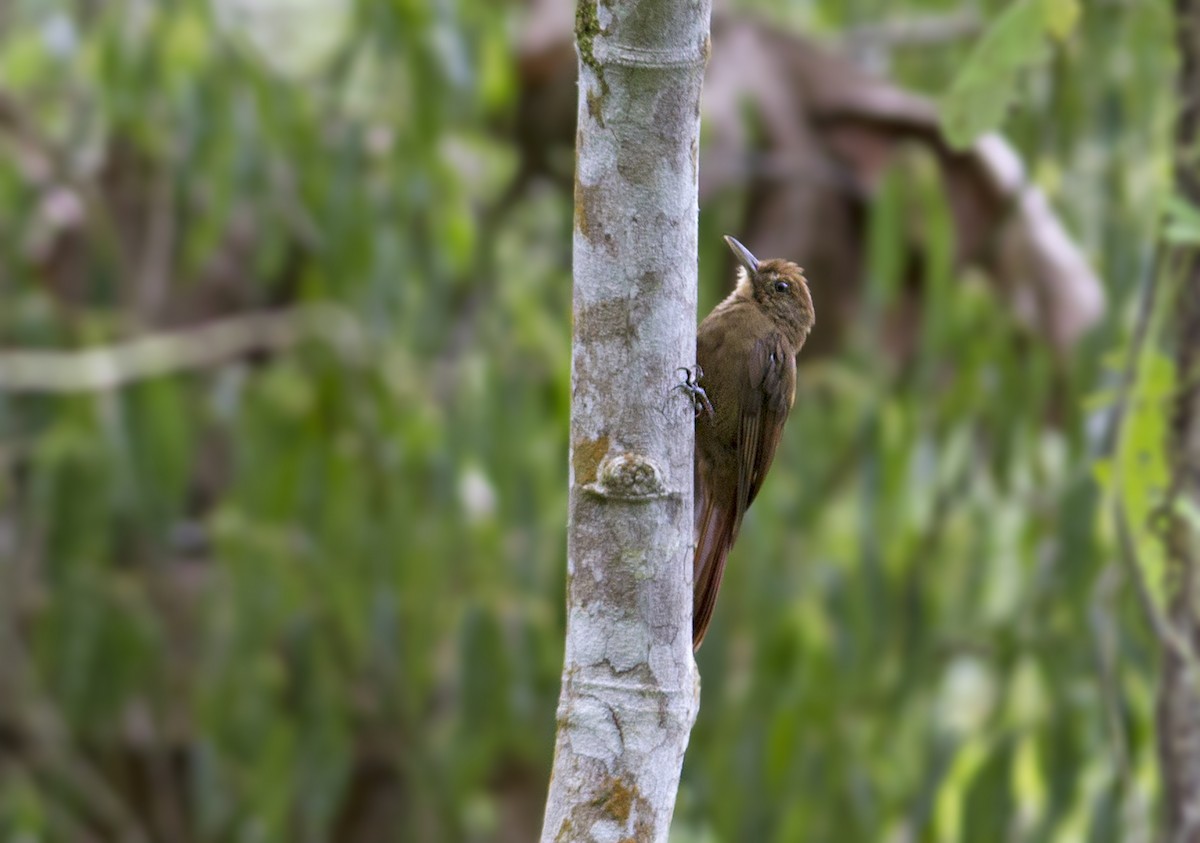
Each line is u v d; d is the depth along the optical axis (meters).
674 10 4.42
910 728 11.58
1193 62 7.72
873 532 11.03
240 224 12.72
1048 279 11.38
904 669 11.49
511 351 11.41
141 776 13.64
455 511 11.27
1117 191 11.11
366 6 11.20
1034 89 11.19
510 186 12.86
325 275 11.30
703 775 11.20
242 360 12.09
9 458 11.64
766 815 11.05
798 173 11.92
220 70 10.93
